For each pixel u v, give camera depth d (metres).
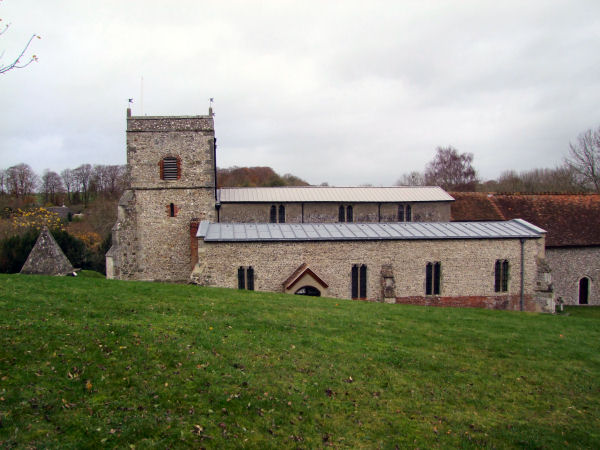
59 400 10.31
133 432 9.55
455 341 18.03
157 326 15.80
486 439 11.03
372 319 20.28
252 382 12.56
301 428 10.79
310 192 41.00
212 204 35.50
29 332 13.56
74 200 115.81
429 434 11.10
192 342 14.72
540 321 22.70
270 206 38.56
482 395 13.52
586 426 11.95
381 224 33.34
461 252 30.58
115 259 34.50
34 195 105.12
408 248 30.02
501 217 41.03
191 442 9.55
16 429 8.98
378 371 14.42
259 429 10.48
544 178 99.69
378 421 11.54
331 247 29.30
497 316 23.47
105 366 12.18
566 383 14.64
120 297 19.70
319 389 12.77
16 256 41.84
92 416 9.91
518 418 12.28
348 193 41.16
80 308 17.00
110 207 77.75
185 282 35.28
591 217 40.72
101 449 8.88
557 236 38.66
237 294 23.27
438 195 41.66
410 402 12.70
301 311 20.44
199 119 35.06
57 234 45.34
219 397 11.49
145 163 34.91
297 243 29.03
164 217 35.16
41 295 18.34
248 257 28.66
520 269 31.38
